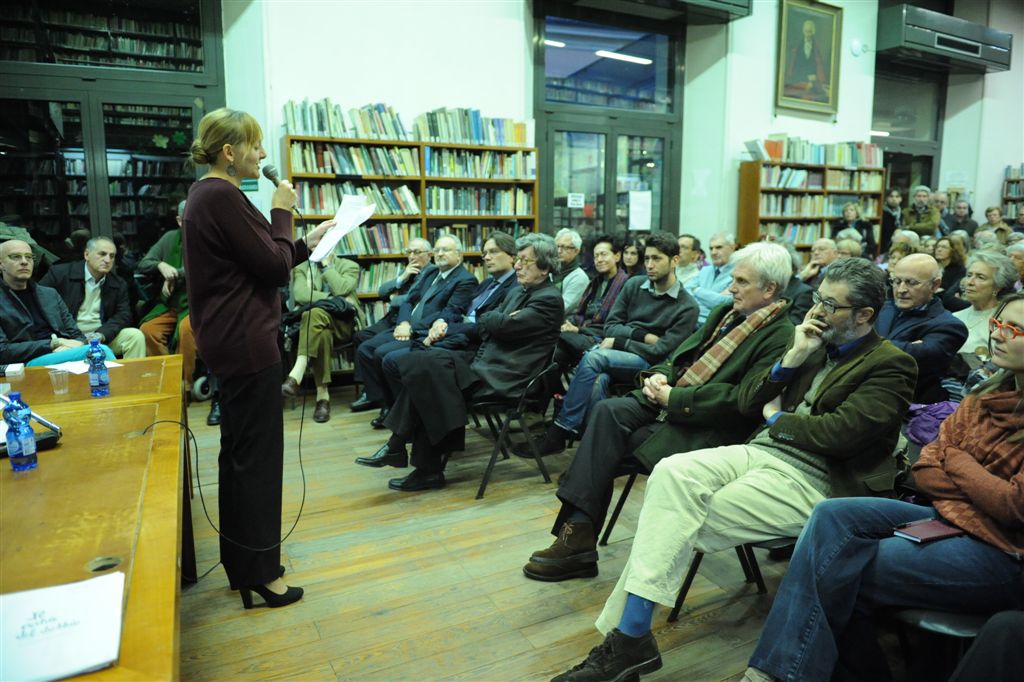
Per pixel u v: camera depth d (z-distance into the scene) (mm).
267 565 2037
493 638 1958
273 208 1969
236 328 1834
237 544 2004
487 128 5516
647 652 1661
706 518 1724
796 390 1981
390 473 3332
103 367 2297
